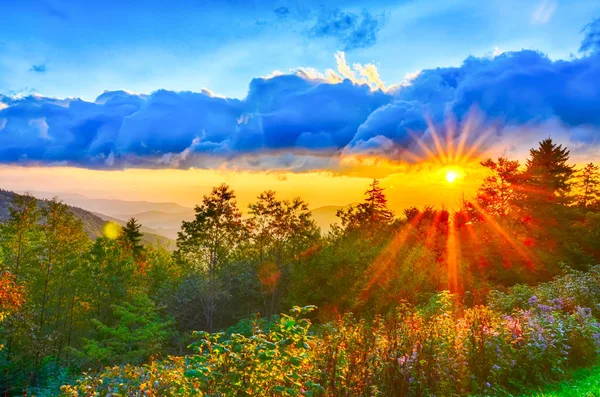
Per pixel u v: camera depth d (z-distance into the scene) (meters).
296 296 28.86
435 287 21.56
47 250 34.31
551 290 15.88
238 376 5.28
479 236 31.84
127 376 6.81
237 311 37.38
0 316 23.27
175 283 40.62
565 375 8.80
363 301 21.62
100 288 38.88
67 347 30.62
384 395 6.89
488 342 8.59
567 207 40.47
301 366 6.14
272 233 38.88
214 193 40.50
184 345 33.25
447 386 7.62
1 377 25.97
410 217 49.25
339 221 49.03
